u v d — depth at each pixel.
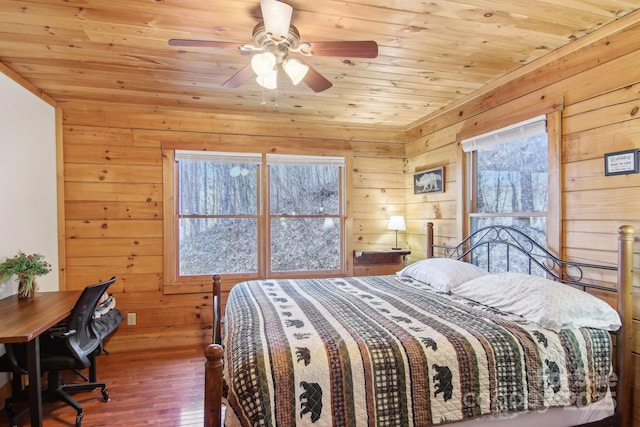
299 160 4.09
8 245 2.60
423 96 3.30
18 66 2.59
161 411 2.47
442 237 3.69
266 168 3.99
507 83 2.86
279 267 4.08
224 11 1.89
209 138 3.82
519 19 1.99
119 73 2.73
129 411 2.47
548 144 2.50
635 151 1.98
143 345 3.61
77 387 2.59
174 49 2.33
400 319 1.94
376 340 1.64
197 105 3.56
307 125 4.12
